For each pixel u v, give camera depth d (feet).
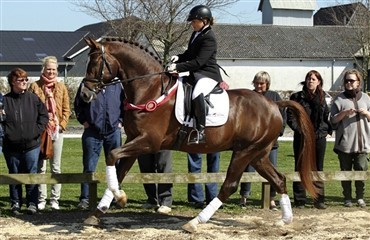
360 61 154.51
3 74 143.84
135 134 25.18
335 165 49.70
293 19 198.49
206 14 25.64
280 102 27.35
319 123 30.94
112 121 28.84
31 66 146.10
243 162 26.53
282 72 156.87
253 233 25.59
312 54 157.89
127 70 25.21
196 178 29.50
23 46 150.30
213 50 25.55
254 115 26.40
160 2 91.86
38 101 28.43
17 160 28.58
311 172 27.09
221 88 26.22
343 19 170.19
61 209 30.14
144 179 28.99
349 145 31.76
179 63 25.32
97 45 24.82
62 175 28.25
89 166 29.14
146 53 25.57
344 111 31.09
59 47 152.15
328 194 37.09
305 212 30.27
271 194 31.42
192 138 25.57
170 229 26.22
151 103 24.84
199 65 25.38
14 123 27.81
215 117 25.55
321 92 31.01
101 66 24.76
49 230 25.54
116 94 29.04
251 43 159.33
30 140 28.07
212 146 25.96
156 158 30.40
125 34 93.81
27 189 28.96
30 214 28.58
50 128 29.35
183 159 52.85
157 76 25.30
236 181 26.50
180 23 92.89
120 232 25.35
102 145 29.66
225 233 25.55
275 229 26.32
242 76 155.22
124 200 24.80
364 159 32.19
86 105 28.63
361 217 29.17
